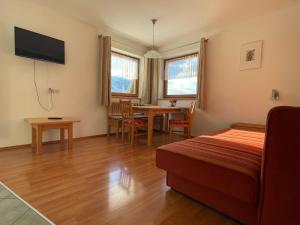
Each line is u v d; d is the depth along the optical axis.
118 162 2.41
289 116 0.88
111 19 3.46
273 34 3.09
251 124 3.17
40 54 2.95
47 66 3.18
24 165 2.20
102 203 1.44
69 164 2.28
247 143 1.86
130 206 1.41
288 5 2.87
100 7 3.04
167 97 4.92
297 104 2.89
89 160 2.45
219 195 1.32
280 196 0.94
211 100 3.88
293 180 0.89
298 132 0.86
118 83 4.56
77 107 3.64
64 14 3.30
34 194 1.55
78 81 3.62
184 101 4.48
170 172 1.62
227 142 1.87
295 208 0.90
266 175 0.99
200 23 3.53
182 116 4.27
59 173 2.00
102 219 1.25
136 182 1.83
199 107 3.91
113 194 1.59
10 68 2.78
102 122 4.09
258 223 1.06
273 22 3.08
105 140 3.70
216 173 1.26
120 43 4.34
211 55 3.87
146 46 4.90
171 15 3.25
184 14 3.20
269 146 0.96
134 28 3.84
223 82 3.71
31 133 3.01
